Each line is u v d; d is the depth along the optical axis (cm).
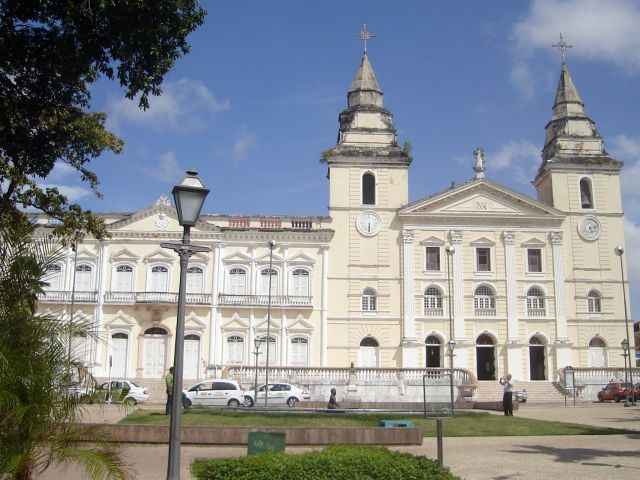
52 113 1977
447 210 5419
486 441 2208
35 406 1046
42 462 1117
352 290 5291
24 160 2027
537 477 1517
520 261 5406
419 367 4994
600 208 5531
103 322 5053
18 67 1830
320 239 5322
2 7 1672
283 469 1129
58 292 5056
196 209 1284
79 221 2289
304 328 5188
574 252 5453
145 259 5200
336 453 1211
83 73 1831
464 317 5284
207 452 1825
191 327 5125
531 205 5438
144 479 1466
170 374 2698
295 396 4009
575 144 5684
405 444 2011
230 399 3894
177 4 1695
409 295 5278
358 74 5816
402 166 5484
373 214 5409
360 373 4556
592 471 1596
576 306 5378
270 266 4891
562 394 4956
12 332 1116
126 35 1694
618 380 4984
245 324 5169
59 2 1642
